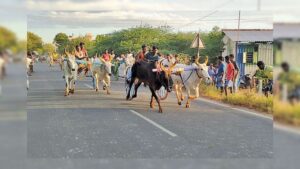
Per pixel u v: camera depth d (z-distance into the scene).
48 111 10.23
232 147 7.16
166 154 6.69
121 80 14.80
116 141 7.43
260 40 13.27
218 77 13.16
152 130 8.38
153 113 10.40
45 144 7.16
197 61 11.49
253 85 12.41
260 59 13.22
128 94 12.34
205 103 12.17
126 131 8.23
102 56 13.81
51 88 13.98
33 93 13.04
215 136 7.94
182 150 6.93
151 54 11.59
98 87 14.84
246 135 7.96
